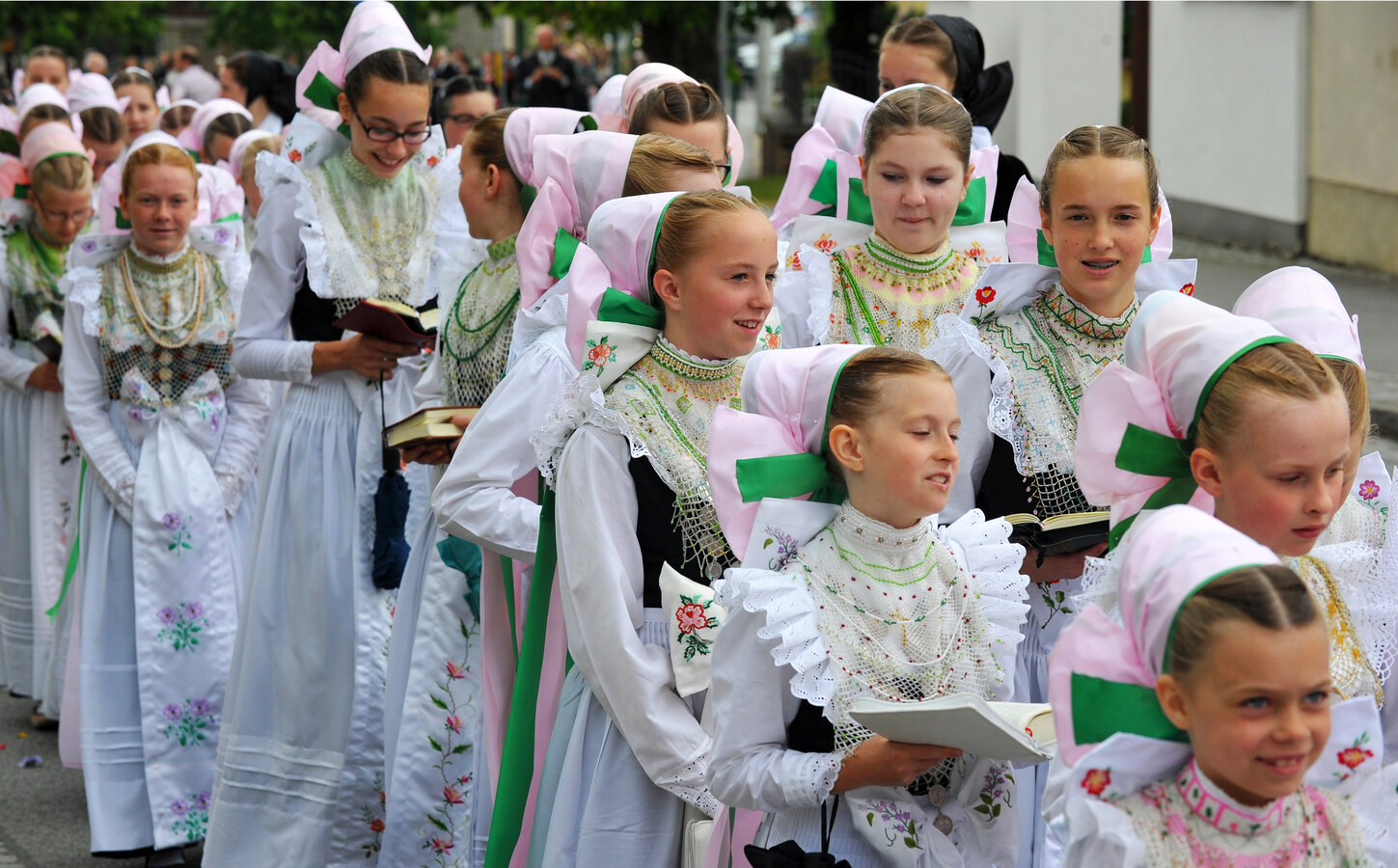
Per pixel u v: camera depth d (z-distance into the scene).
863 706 2.47
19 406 6.98
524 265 3.92
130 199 5.56
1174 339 2.68
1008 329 3.61
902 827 2.69
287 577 4.97
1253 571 2.14
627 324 3.33
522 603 3.99
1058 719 2.32
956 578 2.82
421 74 5.08
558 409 3.36
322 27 33.09
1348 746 2.33
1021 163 5.30
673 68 5.03
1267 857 2.26
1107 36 17.89
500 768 3.73
